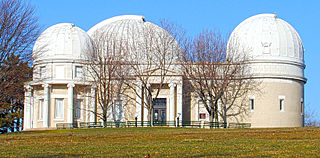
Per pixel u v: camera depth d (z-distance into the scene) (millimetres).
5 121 70750
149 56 69625
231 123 67562
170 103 69750
